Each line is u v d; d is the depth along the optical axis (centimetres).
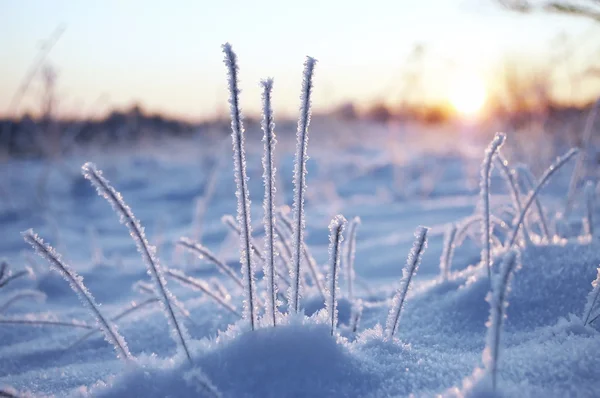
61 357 62
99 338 67
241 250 48
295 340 45
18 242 187
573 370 41
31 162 373
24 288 106
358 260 121
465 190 266
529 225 81
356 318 58
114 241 196
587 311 51
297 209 49
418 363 47
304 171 49
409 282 52
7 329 75
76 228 230
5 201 268
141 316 74
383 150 435
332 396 41
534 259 65
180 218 255
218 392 40
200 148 428
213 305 73
